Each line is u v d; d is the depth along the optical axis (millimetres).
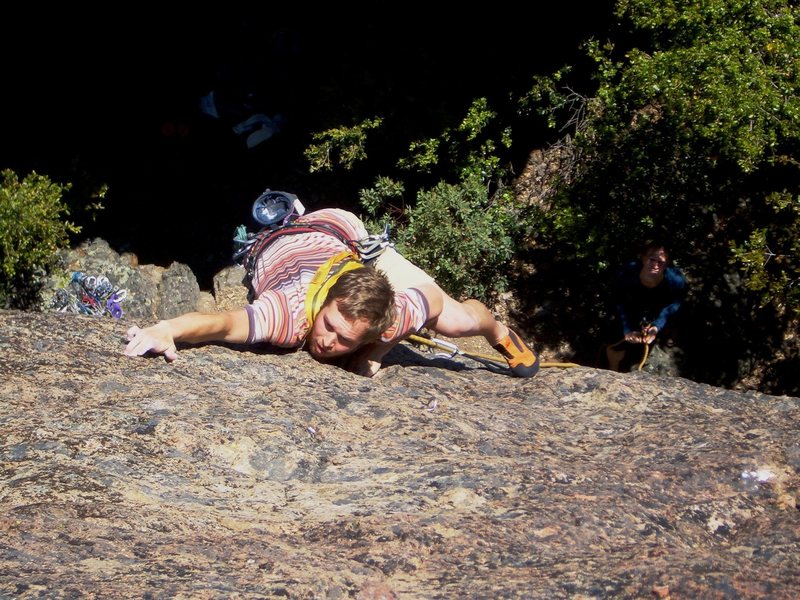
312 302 3482
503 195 10852
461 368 4109
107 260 10172
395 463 2746
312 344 3531
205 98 11859
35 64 12000
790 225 8984
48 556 2059
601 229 9898
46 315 3604
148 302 9945
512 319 10727
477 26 11000
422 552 2240
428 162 10594
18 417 2764
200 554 2127
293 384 3289
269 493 2555
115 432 2717
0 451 2568
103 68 12188
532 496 2555
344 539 2277
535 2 10914
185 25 12414
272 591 1960
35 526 2172
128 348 3262
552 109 10852
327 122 10773
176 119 12109
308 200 11516
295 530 2330
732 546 2439
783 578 2166
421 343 4191
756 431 3119
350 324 3375
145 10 12367
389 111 10797
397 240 10422
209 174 11945
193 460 2652
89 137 11898
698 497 2670
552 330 10656
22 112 11875
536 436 3146
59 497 2324
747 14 8742
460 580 2104
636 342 8508
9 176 9523
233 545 2180
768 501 2699
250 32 11852
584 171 10328
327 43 11586
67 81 12086
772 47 8445
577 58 10938
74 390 3002
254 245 4137
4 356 3197
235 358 3395
